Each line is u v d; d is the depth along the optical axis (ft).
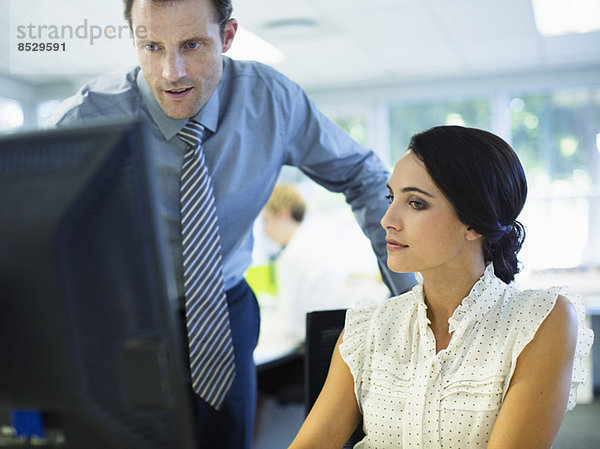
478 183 3.87
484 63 19.53
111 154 2.02
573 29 15.92
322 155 5.61
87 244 2.05
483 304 4.03
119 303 2.06
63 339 2.05
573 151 20.40
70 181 2.02
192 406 4.82
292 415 10.81
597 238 19.89
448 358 4.00
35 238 2.02
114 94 4.85
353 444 4.56
